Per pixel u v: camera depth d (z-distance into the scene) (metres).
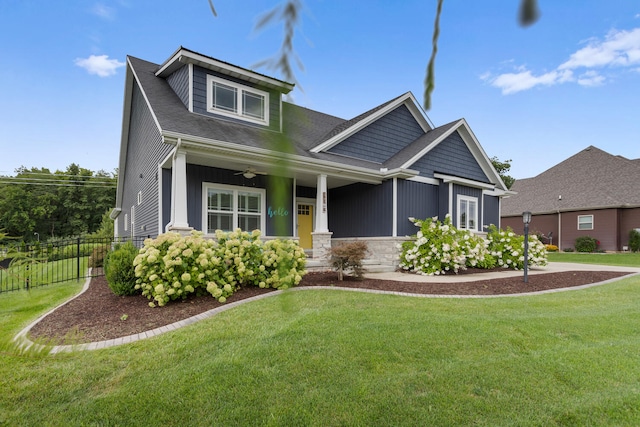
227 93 9.98
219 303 5.52
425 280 8.31
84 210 33.34
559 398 2.84
